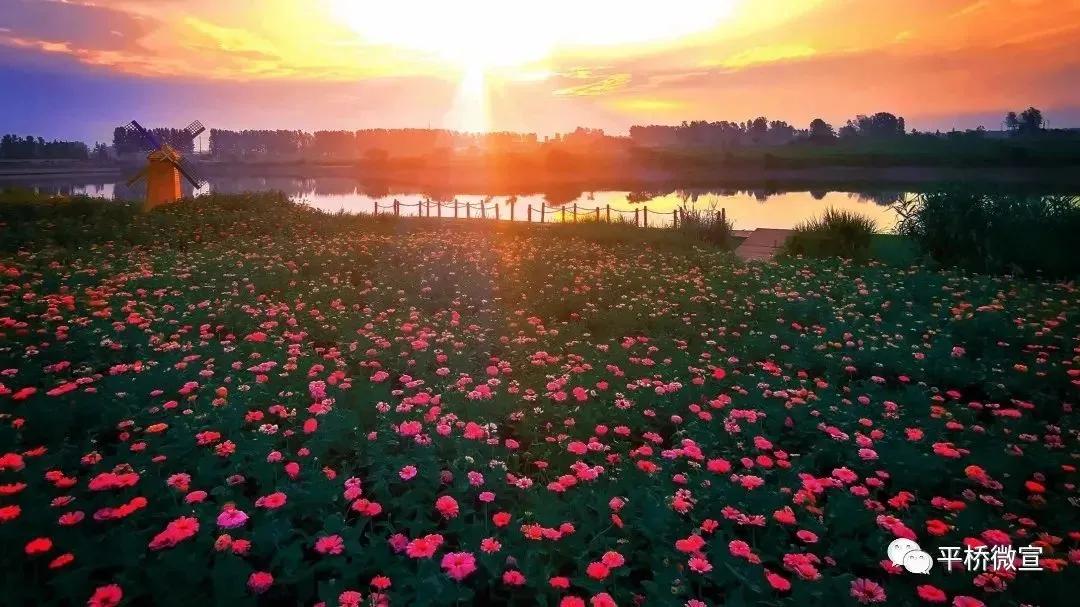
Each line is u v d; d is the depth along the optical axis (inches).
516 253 538.9
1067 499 143.3
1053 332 279.4
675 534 127.8
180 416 171.6
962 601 101.9
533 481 160.6
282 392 189.0
